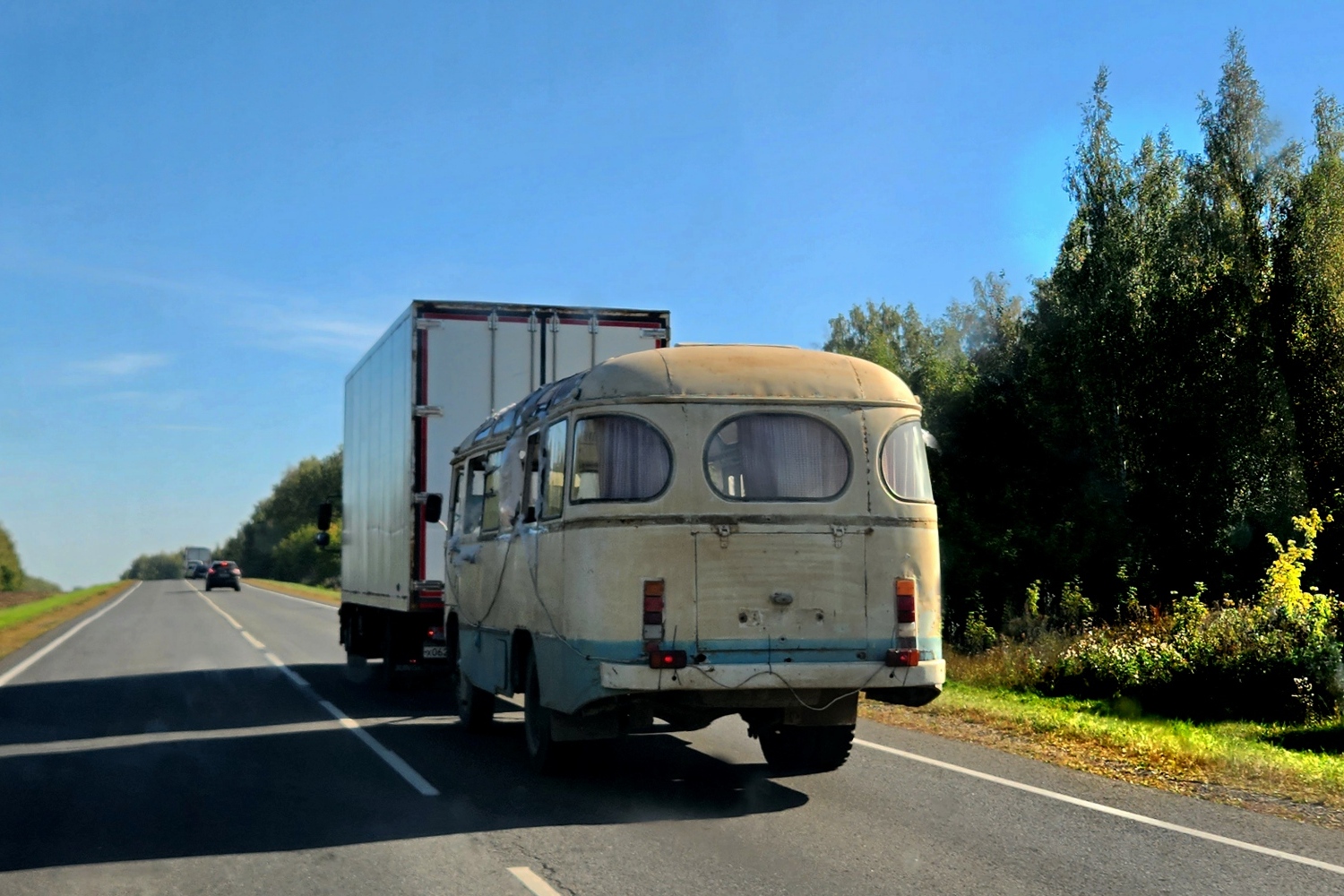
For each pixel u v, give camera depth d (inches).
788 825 295.3
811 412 329.7
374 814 312.8
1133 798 329.4
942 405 1178.6
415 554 545.3
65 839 286.4
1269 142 1240.8
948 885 238.7
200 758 410.9
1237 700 536.4
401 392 568.7
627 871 250.4
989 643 790.5
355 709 558.3
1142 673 569.6
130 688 659.4
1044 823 296.7
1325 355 1126.4
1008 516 1050.7
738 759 401.7
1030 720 474.9
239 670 772.0
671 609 312.8
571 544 327.6
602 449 323.9
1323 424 1117.1
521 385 559.8
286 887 241.3
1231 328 1147.9
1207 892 234.1
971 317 1925.4
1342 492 1059.9
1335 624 572.1
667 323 583.2
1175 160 1249.4
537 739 369.1
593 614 316.5
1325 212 1158.3
